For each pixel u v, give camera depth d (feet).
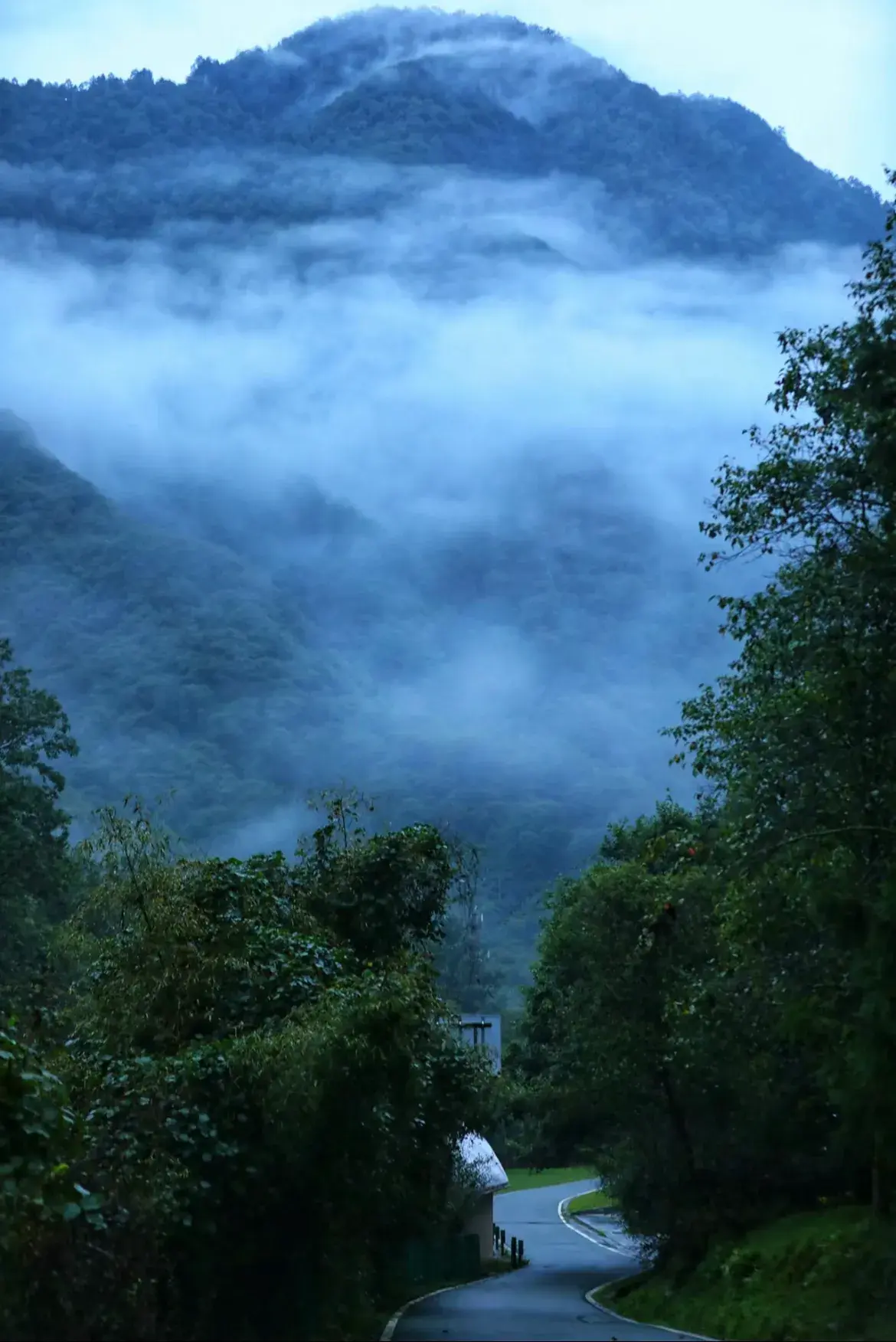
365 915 77.66
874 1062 60.75
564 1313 89.86
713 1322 75.82
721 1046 88.84
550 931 124.16
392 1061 53.88
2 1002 82.58
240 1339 50.06
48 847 141.38
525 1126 137.39
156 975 59.00
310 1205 53.16
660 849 93.20
